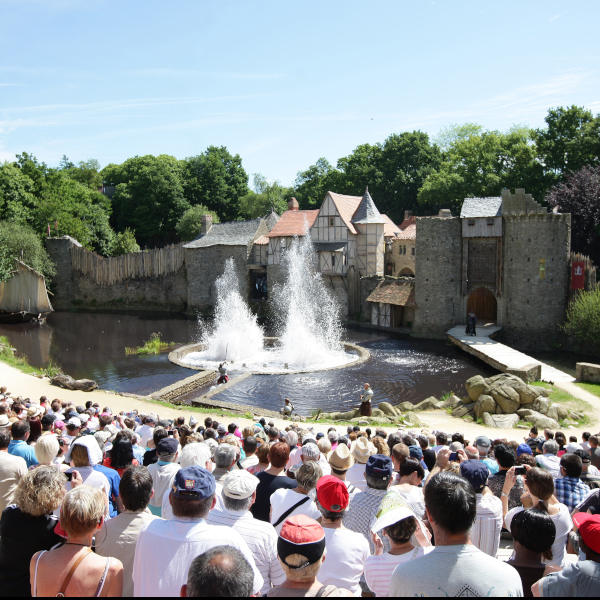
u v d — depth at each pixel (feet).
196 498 11.18
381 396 68.18
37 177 196.95
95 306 180.24
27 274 143.95
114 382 75.92
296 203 159.12
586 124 138.41
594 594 10.43
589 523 11.13
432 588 9.29
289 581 9.63
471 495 9.94
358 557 12.50
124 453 19.06
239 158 244.22
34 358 93.20
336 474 16.05
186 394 70.85
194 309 161.99
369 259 141.49
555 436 31.22
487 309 119.96
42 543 11.93
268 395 68.64
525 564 12.28
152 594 10.77
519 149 154.10
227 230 163.12
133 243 196.95
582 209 116.06
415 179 194.59
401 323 128.57
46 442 17.47
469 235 111.55
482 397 56.90
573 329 95.76
